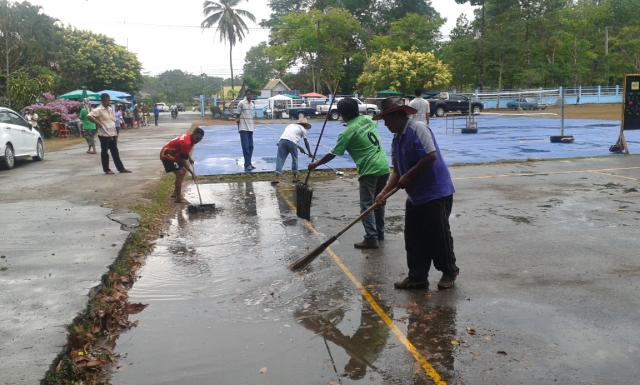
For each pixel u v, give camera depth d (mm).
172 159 8281
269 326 3971
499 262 5293
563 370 3236
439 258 4543
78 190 9352
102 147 11312
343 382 3172
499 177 10383
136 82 51969
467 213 7398
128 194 8914
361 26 56969
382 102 4703
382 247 5910
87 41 47250
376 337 3752
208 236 6492
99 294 4445
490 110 42250
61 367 3223
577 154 13531
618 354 3412
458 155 13711
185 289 4742
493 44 47500
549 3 49188
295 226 6922
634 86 13281
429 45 51844
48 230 6418
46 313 3893
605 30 54938
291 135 10258
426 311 4164
